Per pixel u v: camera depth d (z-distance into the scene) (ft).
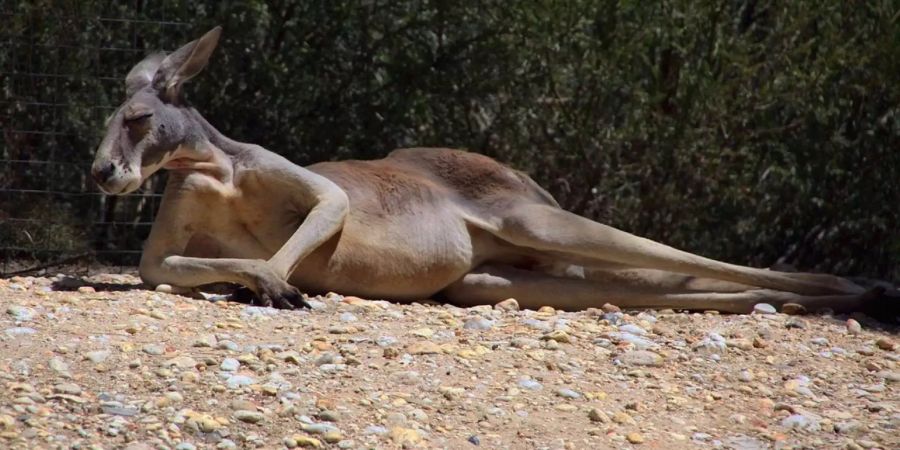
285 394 59.67
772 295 84.89
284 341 67.72
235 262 77.71
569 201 114.62
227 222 83.35
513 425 59.31
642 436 59.31
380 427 57.36
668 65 112.78
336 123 113.09
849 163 109.81
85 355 62.44
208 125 83.25
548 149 113.50
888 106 108.99
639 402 63.31
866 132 108.99
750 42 112.57
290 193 82.07
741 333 75.72
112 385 59.52
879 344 75.56
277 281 76.38
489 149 114.01
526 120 113.60
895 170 108.99
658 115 110.73
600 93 110.73
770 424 62.44
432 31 112.47
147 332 67.62
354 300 79.36
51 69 106.32
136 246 111.34
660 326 76.84
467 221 87.04
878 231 111.14
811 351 73.82
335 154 114.01
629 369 67.87
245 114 112.68
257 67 111.14
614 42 109.81
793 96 109.29
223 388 59.67
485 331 72.90
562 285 86.17
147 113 78.84
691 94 109.60
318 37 112.88
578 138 111.45
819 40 111.75
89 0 106.22
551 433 58.80
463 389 62.59
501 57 111.55
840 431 61.87
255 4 109.29
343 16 111.55
